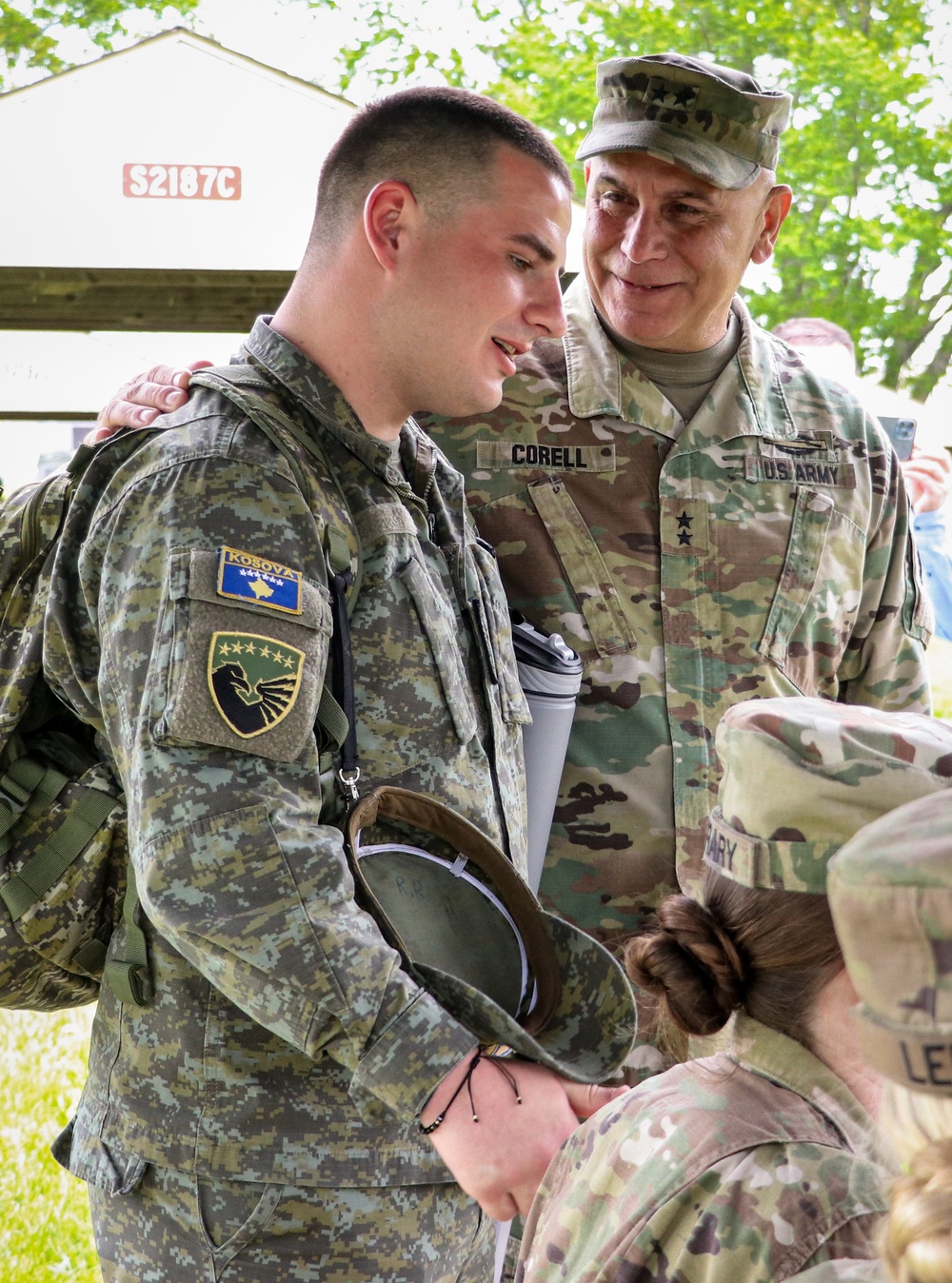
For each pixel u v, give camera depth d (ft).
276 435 5.13
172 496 4.86
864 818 3.27
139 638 4.74
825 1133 3.20
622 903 7.14
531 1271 3.48
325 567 5.07
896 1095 2.47
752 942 3.37
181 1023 5.03
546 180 5.46
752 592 7.32
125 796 5.15
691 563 7.27
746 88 6.89
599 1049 5.06
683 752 7.15
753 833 3.38
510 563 7.27
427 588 5.57
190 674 4.59
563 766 6.97
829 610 7.51
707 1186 3.13
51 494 5.39
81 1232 9.19
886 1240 2.33
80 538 5.25
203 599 4.67
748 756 3.39
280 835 4.60
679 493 7.29
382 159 5.33
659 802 7.14
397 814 5.21
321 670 4.91
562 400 7.36
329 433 5.42
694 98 6.73
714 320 7.28
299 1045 4.52
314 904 4.58
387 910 5.08
